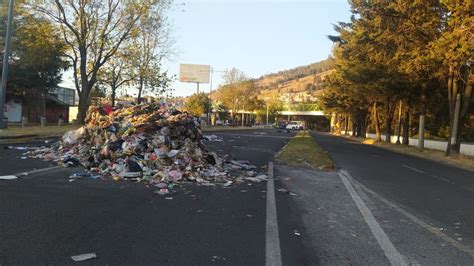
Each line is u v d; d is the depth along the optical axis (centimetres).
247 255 548
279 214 788
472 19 1964
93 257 512
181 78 8400
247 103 9931
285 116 16388
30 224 631
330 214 812
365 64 3781
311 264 531
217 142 2833
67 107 7100
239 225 692
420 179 1471
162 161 1140
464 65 2625
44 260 495
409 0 2523
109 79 3978
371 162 2041
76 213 706
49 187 901
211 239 607
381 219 791
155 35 4009
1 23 4362
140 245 565
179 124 1289
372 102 5250
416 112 4341
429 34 2634
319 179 1284
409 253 592
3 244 542
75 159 1218
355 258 561
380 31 2880
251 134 4756
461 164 2358
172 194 909
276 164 1609
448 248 626
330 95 6881
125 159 1130
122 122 1307
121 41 3584
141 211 745
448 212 891
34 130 2655
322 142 3928
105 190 904
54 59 4953
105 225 648
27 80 4975
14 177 979
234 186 1059
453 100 2856
